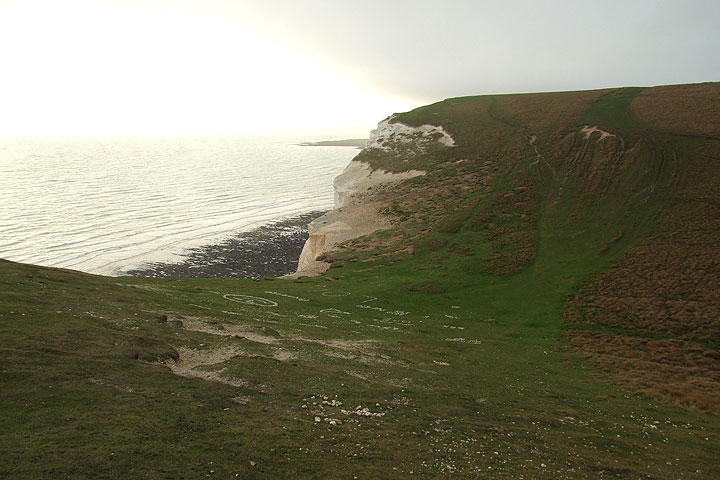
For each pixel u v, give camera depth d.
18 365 18.67
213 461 14.26
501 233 65.38
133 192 145.12
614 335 39.00
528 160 85.69
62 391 17.41
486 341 37.97
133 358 22.36
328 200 144.75
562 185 74.75
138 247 90.25
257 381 21.95
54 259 80.56
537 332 40.44
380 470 14.95
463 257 60.47
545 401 25.56
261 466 14.32
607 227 60.81
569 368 32.62
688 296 43.59
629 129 87.31
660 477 17.39
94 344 22.89
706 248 51.25
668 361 33.72
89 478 12.62
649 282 47.03
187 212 122.00
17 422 14.94
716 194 62.38
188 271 78.62
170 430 15.84
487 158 91.06
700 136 79.50
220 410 18.14
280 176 194.25
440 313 45.47
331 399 21.28
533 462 17.27
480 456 17.16
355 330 38.19
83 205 123.00
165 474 13.26
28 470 12.52
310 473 14.28
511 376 29.86
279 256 89.69
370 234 74.38
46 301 28.83
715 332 37.62
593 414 24.02
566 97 118.31
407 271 58.28
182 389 19.62
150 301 35.56
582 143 86.31
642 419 23.91
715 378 30.80
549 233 62.62
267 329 33.00
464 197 78.88
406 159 101.62
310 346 30.28
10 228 98.06
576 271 52.28
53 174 178.38
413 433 18.56
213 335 29.05
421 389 24.78
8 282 31.19
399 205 82.31
